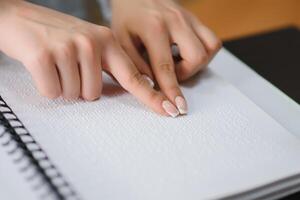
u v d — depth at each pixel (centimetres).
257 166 45
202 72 56
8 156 44
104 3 79
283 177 44
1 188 42
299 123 51
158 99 50
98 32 52
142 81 52
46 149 46
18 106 50
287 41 65
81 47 50
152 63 55
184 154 46
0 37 53
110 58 52
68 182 43
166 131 48
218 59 59
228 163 45
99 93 51
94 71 51
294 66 60
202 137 48
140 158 45
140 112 50
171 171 45
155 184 44
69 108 50
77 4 79
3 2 54
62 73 50
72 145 46
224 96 52
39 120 48
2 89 52
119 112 50
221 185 44
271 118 50
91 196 43
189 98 52
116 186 43
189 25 57
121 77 52
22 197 42
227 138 48
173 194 43
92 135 47
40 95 51
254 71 58
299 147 47
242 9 94
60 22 53
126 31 58
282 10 93
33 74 50
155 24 56
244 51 63
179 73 54
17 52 52
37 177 43
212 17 90
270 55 62
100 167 45
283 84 57
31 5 55
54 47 50
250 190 44
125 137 47
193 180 44
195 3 97
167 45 55
